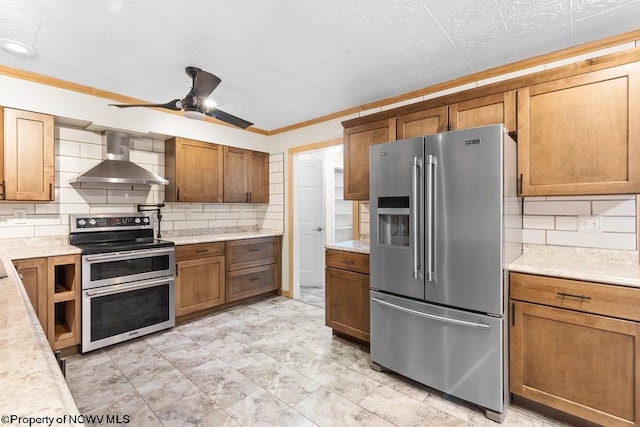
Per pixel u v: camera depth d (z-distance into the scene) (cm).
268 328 310
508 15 178
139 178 298
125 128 304
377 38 202
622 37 198
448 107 235
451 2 167
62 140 289
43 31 192
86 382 212
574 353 166
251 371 228
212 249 343
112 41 204
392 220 228
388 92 295
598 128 177
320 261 481
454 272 189
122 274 272
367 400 195
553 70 190
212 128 375
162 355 252
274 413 182
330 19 181
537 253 229
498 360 175
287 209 418
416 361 207
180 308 315
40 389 55
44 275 234
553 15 178
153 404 189
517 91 205
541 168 195
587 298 162
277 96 305
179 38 201
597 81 177
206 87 224
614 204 201
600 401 159
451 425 173
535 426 172
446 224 191
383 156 222
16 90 245
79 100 276
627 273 163
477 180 180
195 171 354
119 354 253
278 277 421
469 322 183
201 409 185
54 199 262
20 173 245
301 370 230
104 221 305
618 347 155
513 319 184
